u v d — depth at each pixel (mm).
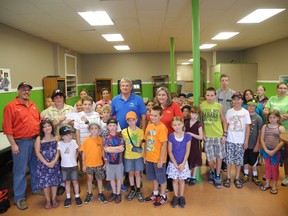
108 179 2908
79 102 3564
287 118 3328
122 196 3104
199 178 3484
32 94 6055
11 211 2816
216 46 9039
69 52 8930
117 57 10648
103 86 10344
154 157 2820
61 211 2787
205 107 3363
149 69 10656
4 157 3607
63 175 2857
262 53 8586
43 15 4367
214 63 10430
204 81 10945
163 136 2771
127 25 5316
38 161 2850
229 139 3281
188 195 3090
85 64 10680
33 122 3008
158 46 8758
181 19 4859
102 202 2938
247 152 3379
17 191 2898
